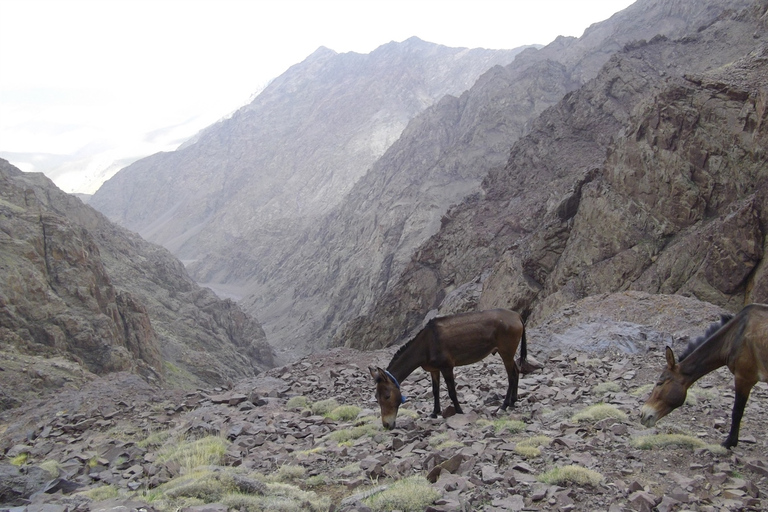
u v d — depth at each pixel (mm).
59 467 10961
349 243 199750
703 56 70125
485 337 11625
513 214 66688
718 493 7332
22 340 51469
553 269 44781
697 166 35906
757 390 12188
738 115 34438
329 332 151875
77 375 41656
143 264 129250
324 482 8906
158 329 97375
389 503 7113
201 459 10320
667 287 33844
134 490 9273
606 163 42469
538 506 7094
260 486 8109
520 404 12555
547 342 18844
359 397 15836
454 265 66875
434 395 12195
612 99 73000
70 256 64312
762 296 28906
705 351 8984
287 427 13211
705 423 10305
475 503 7215
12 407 34750
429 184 153500
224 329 127000
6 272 56000
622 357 16562
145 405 17453
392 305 69500
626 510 6785
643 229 38062
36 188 122812
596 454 8906
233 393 17438
